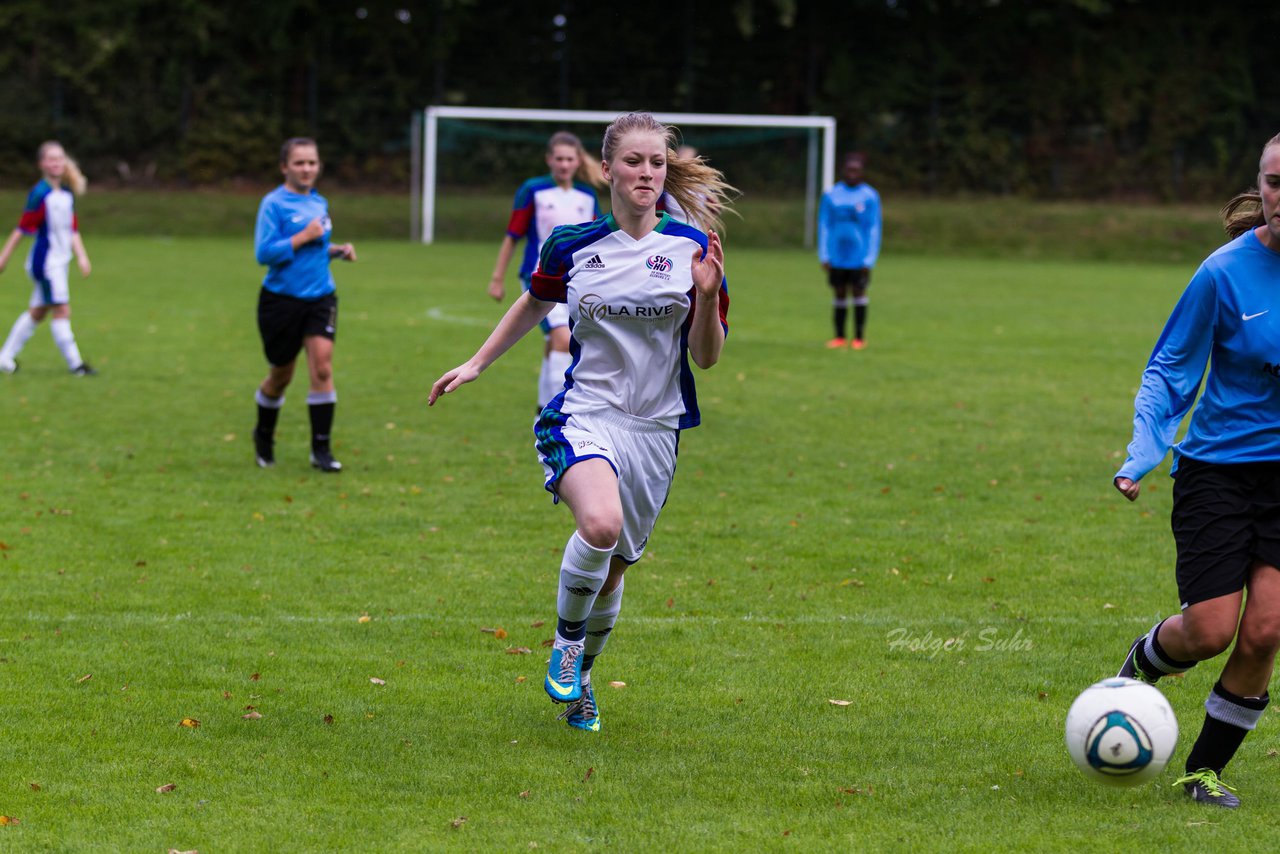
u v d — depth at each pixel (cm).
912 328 5616
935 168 12706
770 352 4772
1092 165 12625
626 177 1314
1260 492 1237
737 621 1839
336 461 2862
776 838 1165
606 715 1488
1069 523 2416
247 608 1862
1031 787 1292
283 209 2672
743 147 12112
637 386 1373
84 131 12019
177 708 1482
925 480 2759
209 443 3055
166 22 12194
